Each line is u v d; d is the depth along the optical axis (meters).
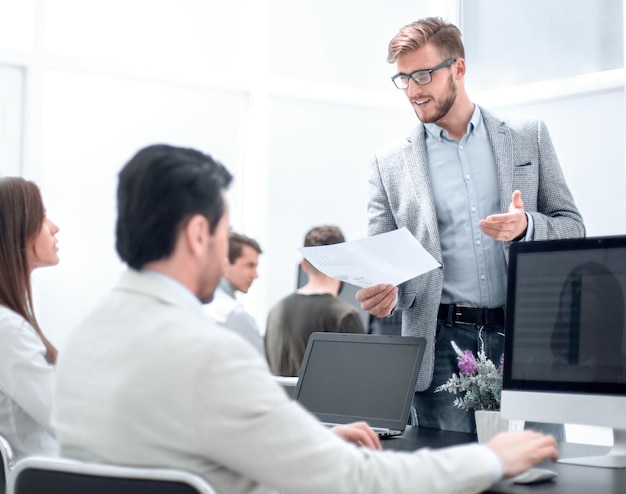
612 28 4.25
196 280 1.43
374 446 1.78
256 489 1.39
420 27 2.48
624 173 4.17
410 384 2.26
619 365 1.81
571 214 2.47
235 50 5.08
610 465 1.79
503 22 4.70
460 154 2.54
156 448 1.31
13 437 2.21
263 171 5.12
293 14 5.21
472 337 2.43
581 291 1.89
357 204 5.40
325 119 5.31
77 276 4.62
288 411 1.30
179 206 1.39
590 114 4.32
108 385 1.34
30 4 4.48
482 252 2.47
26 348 2.18
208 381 1.27
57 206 4.59
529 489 1.54
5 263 2.27
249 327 3.76
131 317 1.38
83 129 4.67
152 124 4.87
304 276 4.96
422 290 2.48
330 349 2.44
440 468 1.36
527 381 1.92
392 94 5.46
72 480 1.32
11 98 4.46
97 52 4.67
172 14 4.88
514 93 4.61
